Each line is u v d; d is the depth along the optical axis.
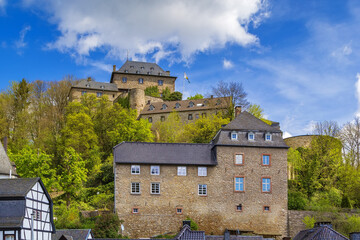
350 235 41.94
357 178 67.12
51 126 89.88
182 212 55.91
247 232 55.56
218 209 56.50
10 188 36.38
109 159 76.62
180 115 99.50
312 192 65.56
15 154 69.38
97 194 65.62
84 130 81.88
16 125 87.88
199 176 57.12
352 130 78.50
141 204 55.47
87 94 110.44
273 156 58.72
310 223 54.72
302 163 69.25
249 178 57.75
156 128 95.38
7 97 96.25
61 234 43.03
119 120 88.94
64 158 64.06
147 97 113.06
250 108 89.38
